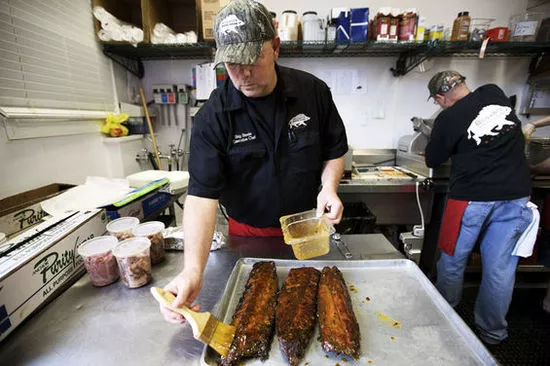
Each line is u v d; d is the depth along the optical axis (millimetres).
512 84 2434
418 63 2211
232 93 940
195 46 2000
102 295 794
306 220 899
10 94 1268
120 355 603
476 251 2121
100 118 1922
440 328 667
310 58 2398
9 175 1247
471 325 1737
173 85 2379
